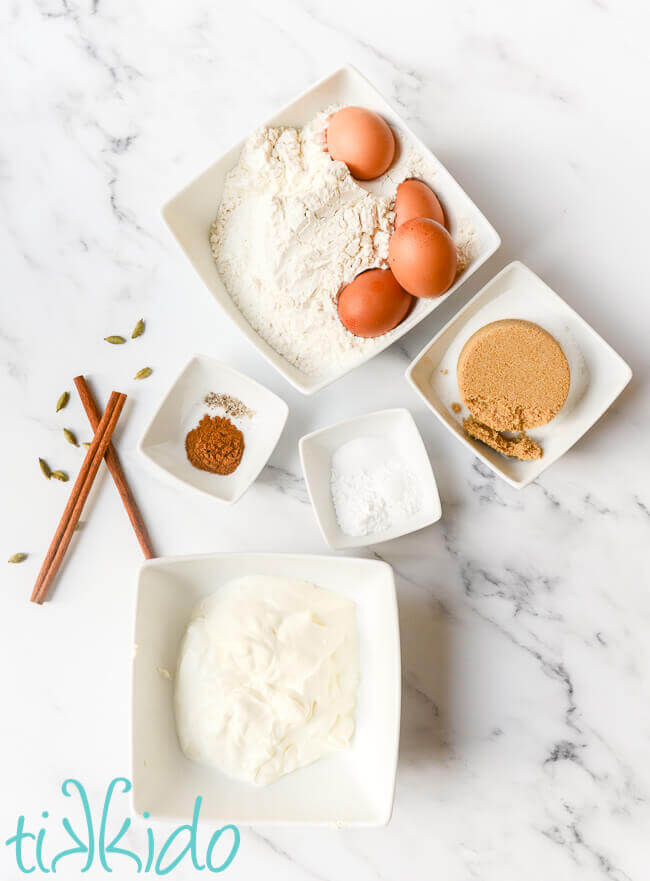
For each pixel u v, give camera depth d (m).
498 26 0.56
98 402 0.57
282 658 0.50
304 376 0.52
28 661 0.56
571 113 0.56
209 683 0.50
